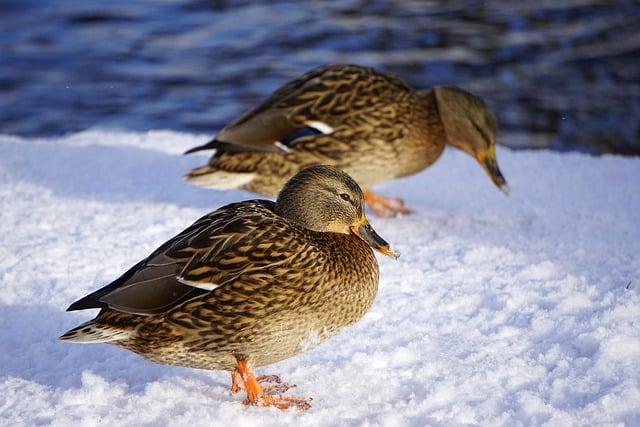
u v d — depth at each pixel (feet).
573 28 78.43
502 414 24.79
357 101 39.83
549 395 25.73
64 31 80.18
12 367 27.94
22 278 33.47
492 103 68.39
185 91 71.05
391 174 41.19
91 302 24.20
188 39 78.59
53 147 49.03
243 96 70.18
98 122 67.51
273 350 25.54
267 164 39.24
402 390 26.40
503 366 27.22
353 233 27.40
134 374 27.53
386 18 81.05
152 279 24.70
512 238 37.35
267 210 26.99
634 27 78.33
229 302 24.76
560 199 42.45
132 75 73.46
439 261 34.96
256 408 25.45
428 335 29.35
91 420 24.79
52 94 70.90
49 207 40.40
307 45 76.69
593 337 27.96
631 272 32.94
